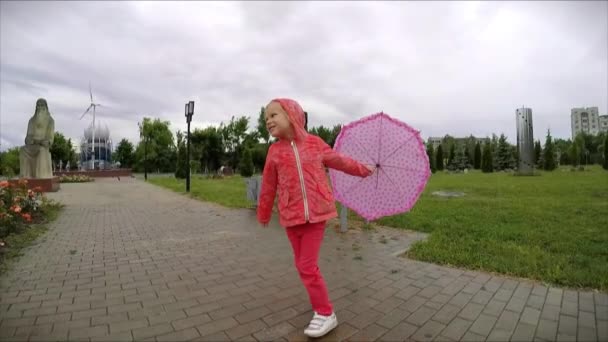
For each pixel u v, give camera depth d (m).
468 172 41.62
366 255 4.69
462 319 2.79
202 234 6.21
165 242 5.60
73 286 3.60
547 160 36.22
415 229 6.34
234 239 5.80
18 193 7.48
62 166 56.12
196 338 2.51
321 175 2.57
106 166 59.97
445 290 3.41
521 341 2.44
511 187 14.66
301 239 2.59
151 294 3.38
